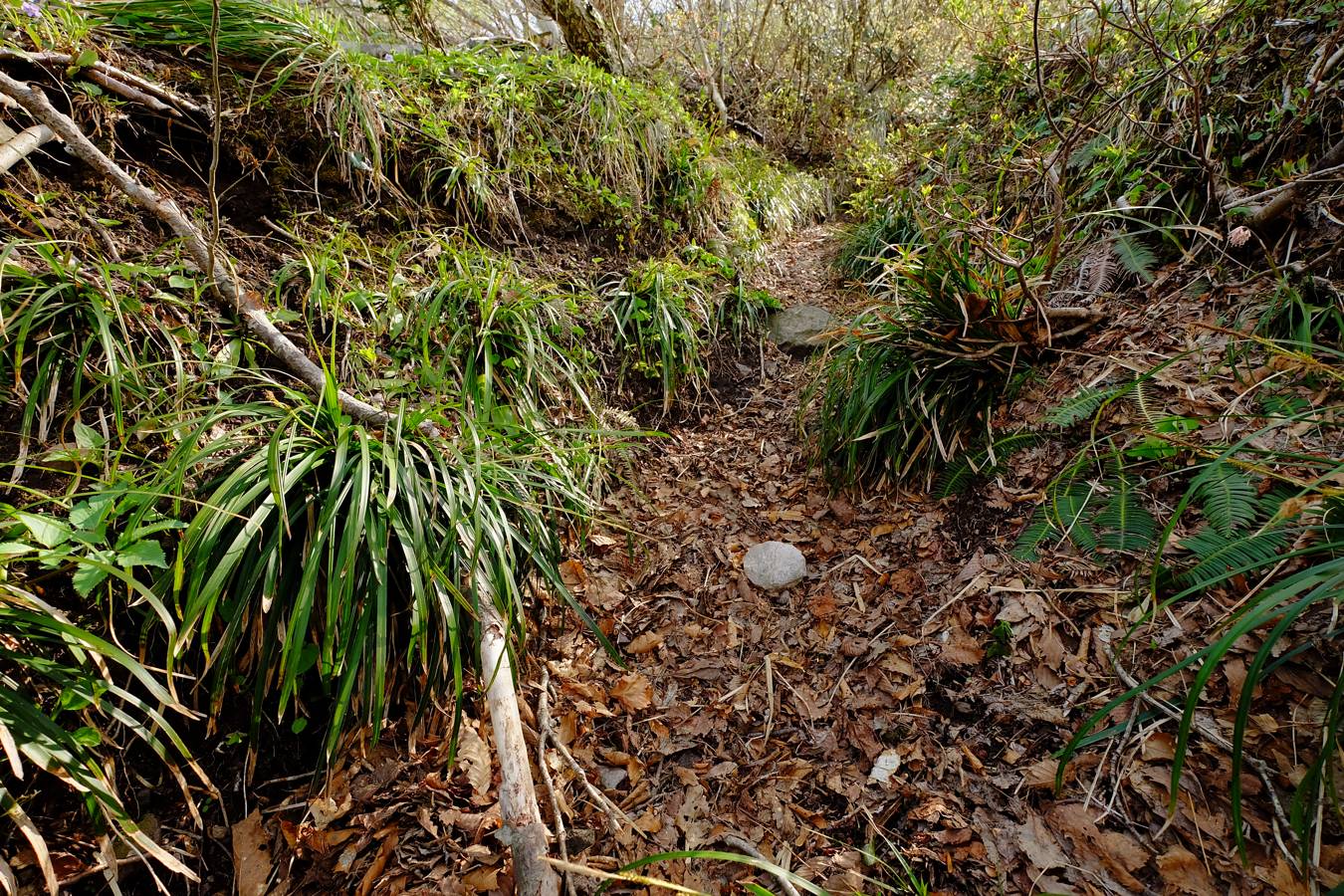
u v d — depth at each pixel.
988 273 2.36
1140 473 1.78
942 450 2.27
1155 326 2.14
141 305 1.83
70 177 1.98
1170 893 1.14
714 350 3.62
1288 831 1.13
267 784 1.50
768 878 1.39
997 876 1.26
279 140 2.61
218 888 1.34
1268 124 2.36
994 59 4.04
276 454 1.44
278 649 1.49
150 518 1.41
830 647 1.94
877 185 4.95
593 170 3.75
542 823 1.36
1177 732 1.32
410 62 3.17
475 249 3.00
